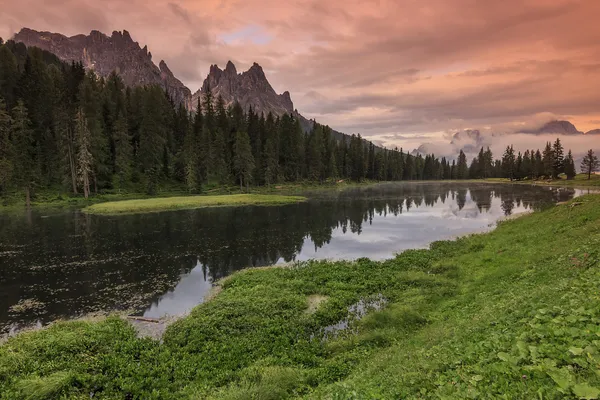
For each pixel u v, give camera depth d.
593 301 8.56
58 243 37.25
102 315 19.61
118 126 86.94
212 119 120.88
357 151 162.25
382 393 8.14
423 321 15.66
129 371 12.75
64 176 77.88
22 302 21.52
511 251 24.22
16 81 90.19
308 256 31.84
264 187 112.50
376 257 31.02
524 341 7.74
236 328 16.45
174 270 28.09
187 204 68.56
